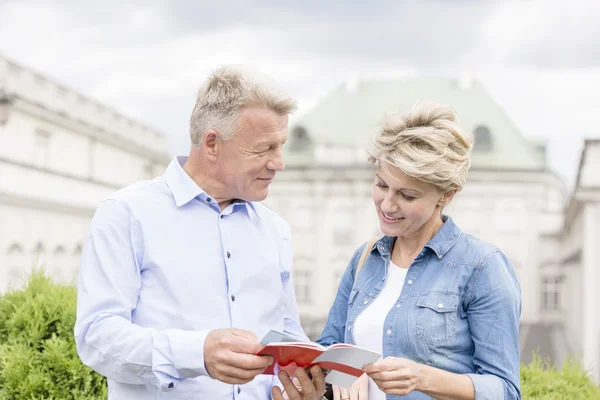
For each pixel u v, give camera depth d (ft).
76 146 67.82
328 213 96.78
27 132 60.13
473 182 96.73
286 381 6.15
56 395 10.39
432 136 6.21
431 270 6.68
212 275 6.75
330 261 95.96
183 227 6.77
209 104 6.55
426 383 5.84
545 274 95.25
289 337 5.47
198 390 6.52
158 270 6.55
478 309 6.38
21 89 59.47
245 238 7.09
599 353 63.93
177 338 5.88
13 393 10.36
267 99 6.44
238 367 5.65
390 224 6.68
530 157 97.91
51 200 62.69
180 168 6.91
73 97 67.36
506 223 96.07
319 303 96.43
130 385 6.48
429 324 6.45
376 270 7.29
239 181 6.65
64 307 11.37
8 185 56.90
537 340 88.43
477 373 6.36
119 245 6.46
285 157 101.96
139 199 6.70
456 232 6.79
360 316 7.07
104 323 6.10
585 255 64.54
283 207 98.07
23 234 58.70
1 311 11.51
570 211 73.92
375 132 6.57
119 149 75.87
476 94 107.55
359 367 5.67
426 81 109.50
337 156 97.04
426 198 6.43
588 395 12.28
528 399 11.64
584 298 64.34
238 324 6.79
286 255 7.68
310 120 104.32
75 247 66.59
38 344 11.05
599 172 63.52
